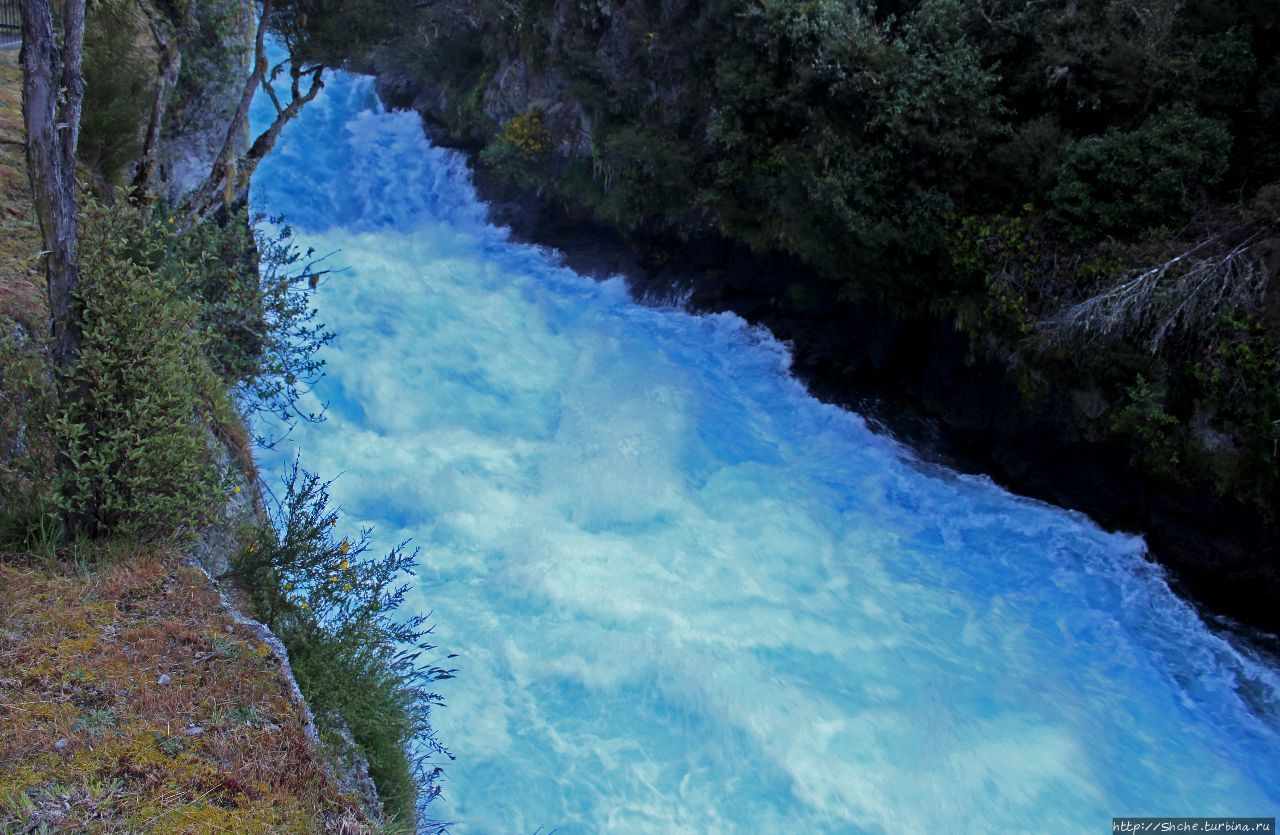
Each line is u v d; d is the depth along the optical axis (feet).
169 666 14.52
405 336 43.68
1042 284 36.68
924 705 26.40
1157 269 33.19
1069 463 36.73
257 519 23.08
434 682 25.00
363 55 34.45
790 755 24.20
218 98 38.01
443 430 38.70
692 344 48.80
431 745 21.08
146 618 15.44
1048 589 33.06
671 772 23.61
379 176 64.64
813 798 23.17
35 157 16.01
